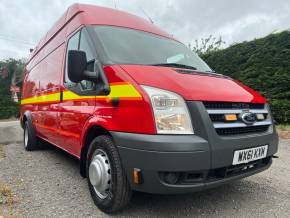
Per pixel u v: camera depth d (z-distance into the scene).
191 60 4.41
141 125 2.78
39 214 3.16
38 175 4.62
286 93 9.05
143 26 4.54
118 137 2.94
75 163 5.49
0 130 11.66
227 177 2.96
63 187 4.05
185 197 3.67
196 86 3.02
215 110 2.90
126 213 3.19
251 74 9.98
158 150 2.64
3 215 3.09
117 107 3.03
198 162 2.67
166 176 2.75
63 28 5.02
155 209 3.30
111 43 3.73
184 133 2.72
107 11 4.46
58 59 4.97
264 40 9.81
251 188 4.06
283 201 3.61
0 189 3.81
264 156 3.33
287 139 7.75
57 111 4.74
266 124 3.46
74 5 4.69
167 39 4.62
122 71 3.15
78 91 3.92
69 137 4.19
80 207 3.37
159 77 3.06
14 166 5.19
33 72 7.20
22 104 8.14
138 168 2.77
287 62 9.09
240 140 2.97
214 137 2.77
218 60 11.41
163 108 2.76
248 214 3.22
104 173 3.18
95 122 3.31
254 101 3.36
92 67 3.55
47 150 6.91
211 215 3.18
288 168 5.15
